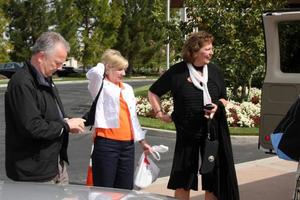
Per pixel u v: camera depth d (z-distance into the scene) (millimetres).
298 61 5711
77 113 17547
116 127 5102
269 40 5809
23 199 2605
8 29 43219
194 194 6727
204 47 4805
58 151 3947
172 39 16516
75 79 43500
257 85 19828
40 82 3812
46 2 43500
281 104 5750
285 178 7742
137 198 2896
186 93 4852
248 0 15039
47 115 3854
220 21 15258
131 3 51062
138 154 9812
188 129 4867
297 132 3740
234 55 15047
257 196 6707
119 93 5148
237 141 11688
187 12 15969
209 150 4746
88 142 11297
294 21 5684
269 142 5816
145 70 58562
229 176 4820
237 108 14070
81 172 8352
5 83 36125
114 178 5195
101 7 47031
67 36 44562
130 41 51781
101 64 5145
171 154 10133
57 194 2779
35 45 3836
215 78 4926
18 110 3705
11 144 3832
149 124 13242
